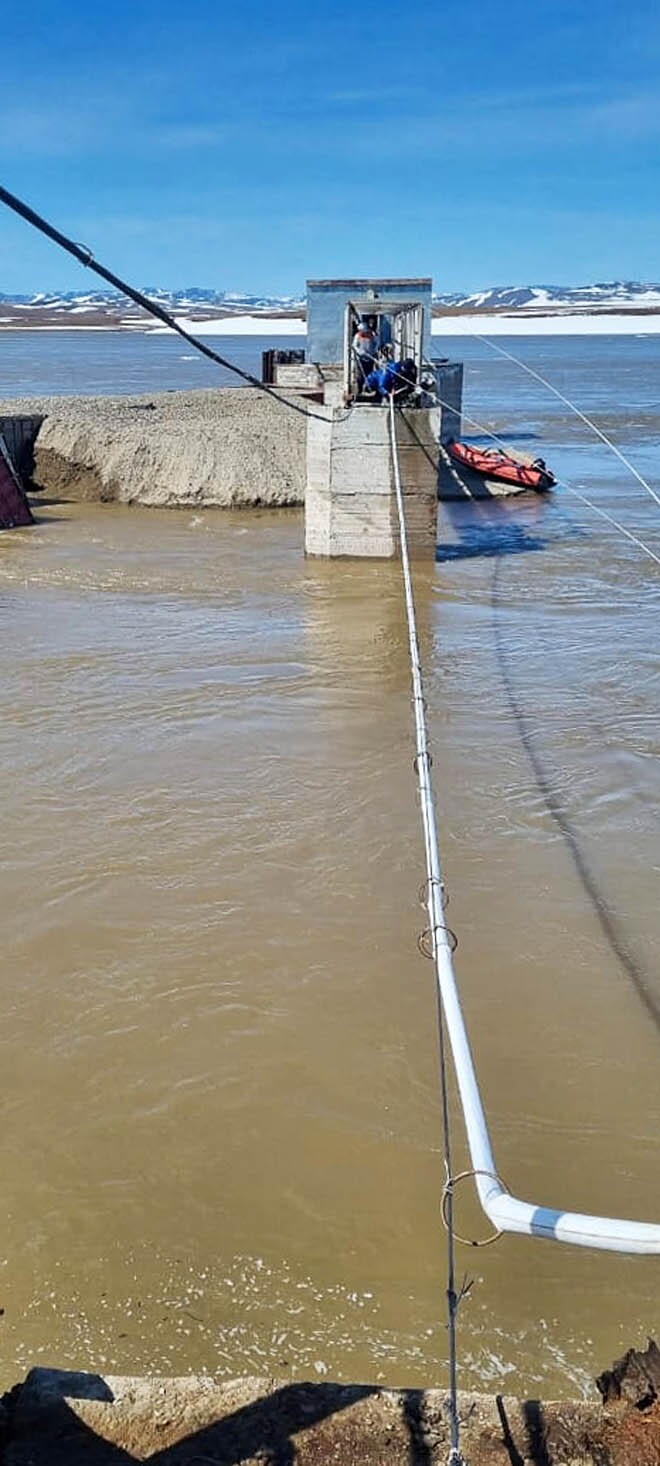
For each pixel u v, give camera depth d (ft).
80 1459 10.11
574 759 35.99
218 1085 20.22
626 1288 15.75
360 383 65.62
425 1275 16.05
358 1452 10.15
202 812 31.71
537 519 84.28
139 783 33.71
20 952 24.54
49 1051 21.15
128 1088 20.13
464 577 63.41
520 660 47.37
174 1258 16.34
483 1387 14.16
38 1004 22.65
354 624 53.11
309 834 30.42
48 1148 18.62
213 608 56.24
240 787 33.47
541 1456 10.09
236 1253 16.43
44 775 34.24
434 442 63.36
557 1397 13.98
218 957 24.40
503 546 73.00
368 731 38.47
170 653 47.93
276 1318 15.30
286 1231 16.87
